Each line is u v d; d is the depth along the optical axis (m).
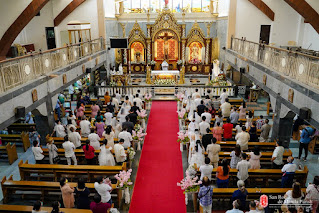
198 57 26.00
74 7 20.94
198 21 25.73
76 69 14.69
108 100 16.20
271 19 20.22
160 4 25.70
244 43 16.48
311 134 10.45
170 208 8.10
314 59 8.37
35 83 10.30
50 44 22.94
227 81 21.83
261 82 12.99
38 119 11.67
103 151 8.98
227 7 21.66
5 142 12.64
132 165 10.54
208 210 7.07
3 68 8.55
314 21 15.05
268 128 10.75
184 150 11.80
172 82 21.61
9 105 8.53
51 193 8.48
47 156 10.44
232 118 12.18
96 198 5.94
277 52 11.34
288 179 7.84
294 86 9.42
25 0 15.05
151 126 14.60
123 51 25.64
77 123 12.64
